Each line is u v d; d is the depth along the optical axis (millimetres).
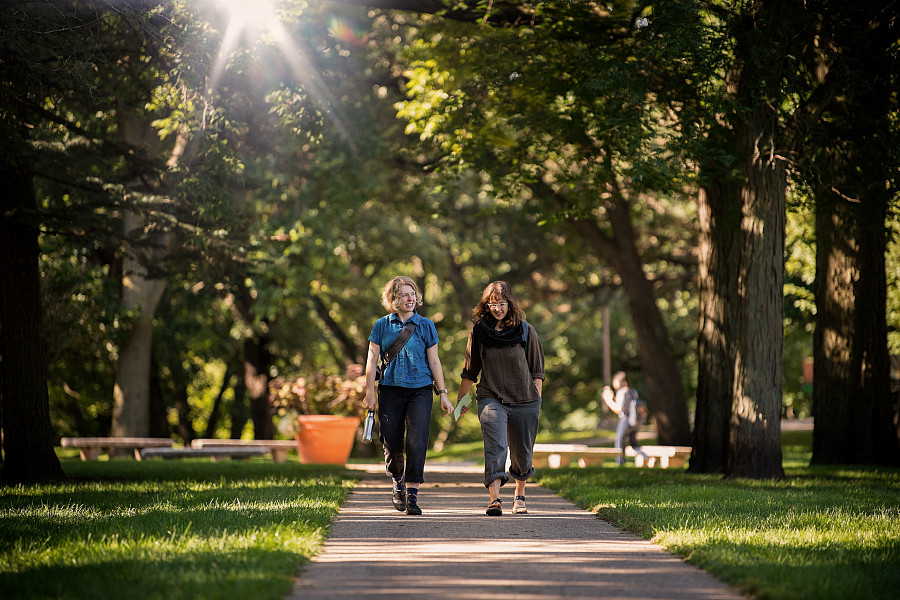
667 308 48188
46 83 14328
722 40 14953
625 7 15852
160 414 38625
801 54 16500
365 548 7625
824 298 22156
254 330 37906
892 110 17328
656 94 16000
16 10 12461
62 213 16781
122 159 19391
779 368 16062
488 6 16250
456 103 18672
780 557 7055
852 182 17016
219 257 19172
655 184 16406
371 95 29328
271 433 38906
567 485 14648
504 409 10336
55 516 9547
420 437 10164
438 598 5676
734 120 15938
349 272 39562
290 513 9391
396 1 16656
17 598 5520
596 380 63625
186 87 15719
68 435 49688
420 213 35469
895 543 8086
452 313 49844
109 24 15242
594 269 40812
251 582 5816
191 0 14898
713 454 18031
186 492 12453
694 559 7023
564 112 17422
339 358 50719
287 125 18906
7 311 16234
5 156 14562
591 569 6734
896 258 29750
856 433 21719
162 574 6117
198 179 16609
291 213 29625
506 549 7621
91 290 29297
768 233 15852
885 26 16453
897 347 34438
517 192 19922
